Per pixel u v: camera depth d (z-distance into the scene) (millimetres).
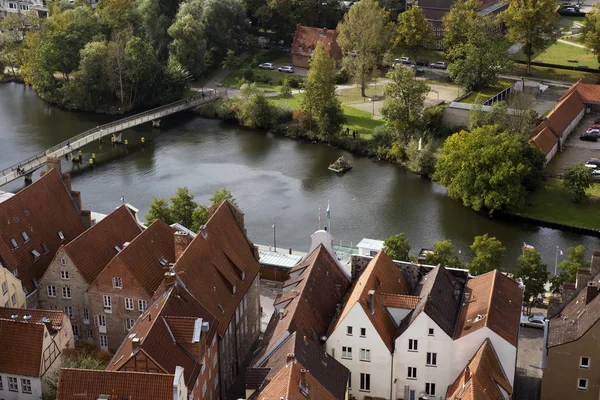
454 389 111312
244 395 125688
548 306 134750
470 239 186500
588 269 128125
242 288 131625
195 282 120125
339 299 128750
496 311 115500
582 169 198625
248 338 137125
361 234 188875
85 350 126938
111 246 138250
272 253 166625
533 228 191875
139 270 127375
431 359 115875
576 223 191250
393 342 117625
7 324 113875
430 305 116688
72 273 130750
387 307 121562
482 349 110562
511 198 194375
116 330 130375
